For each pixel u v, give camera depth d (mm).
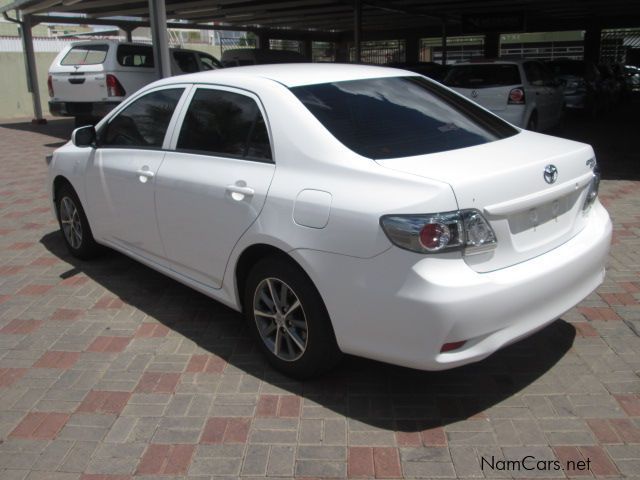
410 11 19344
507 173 3078
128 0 15320
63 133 16062
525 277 3066
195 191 3963
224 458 2984
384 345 3049
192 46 30672
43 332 4344
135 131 4742
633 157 10742
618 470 2852
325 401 3434
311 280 3312
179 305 4766
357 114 3598
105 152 4965
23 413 3383
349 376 3678
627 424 3172
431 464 2912
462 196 2891
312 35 27984
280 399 3461
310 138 3395
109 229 5094
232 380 3666
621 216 6762
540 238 3287
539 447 3018
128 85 12812
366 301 3031
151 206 4422
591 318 4344
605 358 3812
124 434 3184
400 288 2902
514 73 11422
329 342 3369
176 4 16531
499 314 2969
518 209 3080
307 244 3225
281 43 31562
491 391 3496
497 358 3846
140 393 3551
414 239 2842
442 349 2914
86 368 3842
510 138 3822
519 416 3262
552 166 3318
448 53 36000
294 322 3516
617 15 24078
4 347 4133
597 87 18422
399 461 2938
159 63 8297
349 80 3912
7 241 6469
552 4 18828
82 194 5312
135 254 4879
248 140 3748
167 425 3248
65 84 13188
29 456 3035
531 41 36062
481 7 19500
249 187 3572
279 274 3463
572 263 3334
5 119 20391
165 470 2914
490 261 3023
